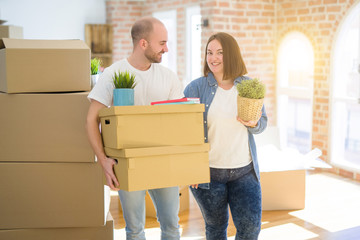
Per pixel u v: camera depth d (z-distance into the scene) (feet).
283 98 19.07
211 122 7.64
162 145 6.11
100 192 7.09
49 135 6.90
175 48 22.71
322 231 11.18
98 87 6.68
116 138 5.87
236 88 7.31
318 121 17.11
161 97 7.13
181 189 12.56
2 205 6.98
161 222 7.63
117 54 24.44
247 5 18.08
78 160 6.94
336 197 13.79
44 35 23.26
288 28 18.13
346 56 16.19
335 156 16.70
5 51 6.64
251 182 7.70
